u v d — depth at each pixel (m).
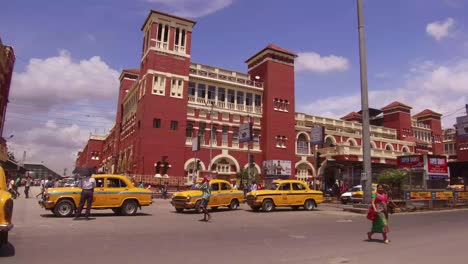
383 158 52.19
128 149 48.75
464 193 28.42
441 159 31.03
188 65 44.78
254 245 10.28
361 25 24.58
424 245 10.52
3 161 42.06
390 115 72.56
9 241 10.23
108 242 10.30
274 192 22.66
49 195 16.58
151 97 41.59
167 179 40.47
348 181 44.19
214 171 45.09
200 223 15.67
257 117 50.12
